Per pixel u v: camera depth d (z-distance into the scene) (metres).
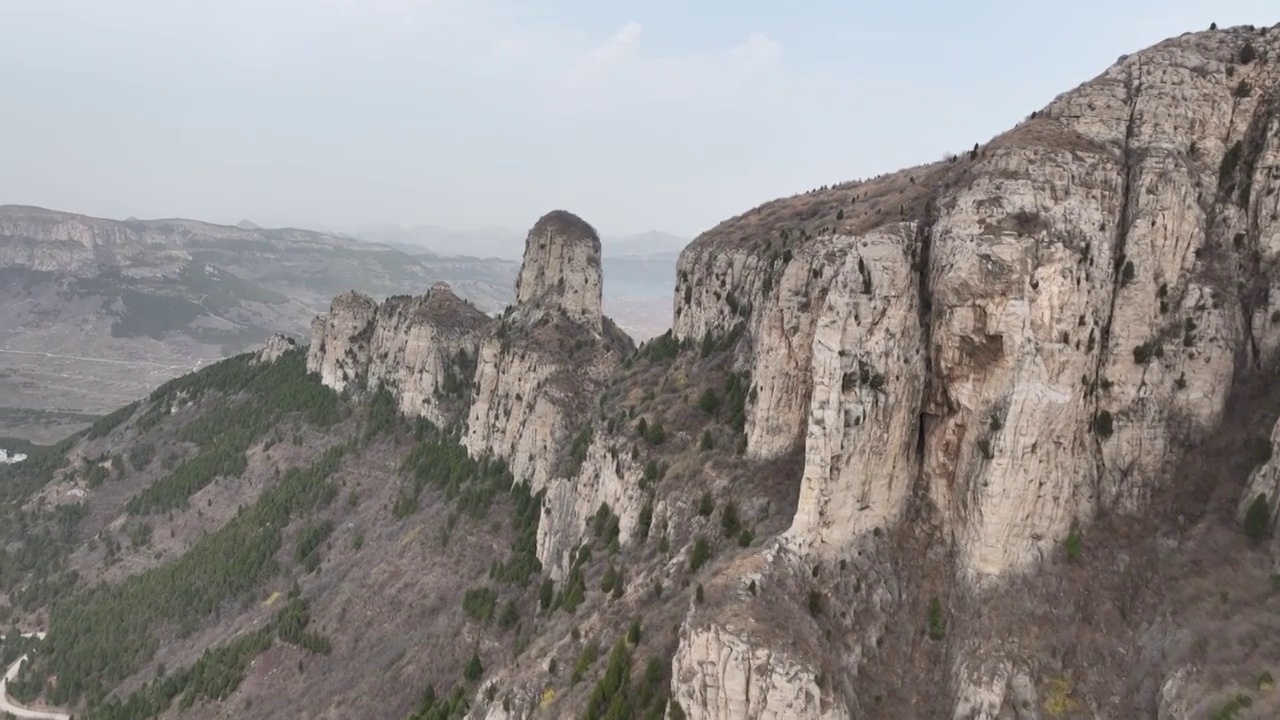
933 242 73.38
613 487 99.00
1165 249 73.81
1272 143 74.75
